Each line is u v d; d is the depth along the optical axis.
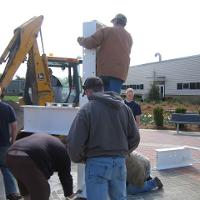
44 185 4.52
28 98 12.70
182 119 19.22
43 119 6.66
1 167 6.44
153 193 7.45
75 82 14.16
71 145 4.41
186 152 10.12
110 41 5.99
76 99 14.06
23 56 12.15
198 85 46.06
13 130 6.64
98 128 4.42
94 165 4.40
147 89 54.34
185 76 48.03
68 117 6.41
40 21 12.51
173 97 49.66
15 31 12.27
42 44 12.70
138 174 7.24
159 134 18.22
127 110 4.73
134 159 7.25
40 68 12.59
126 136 4.65
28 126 6.83
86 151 4.47
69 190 4.80
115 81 5.99
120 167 4.49
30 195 4.54
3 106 6.58
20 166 4.49
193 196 7.31
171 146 13.84
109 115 4.50
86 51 6.29
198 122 19.14
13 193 6.45
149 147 13.54
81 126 4.40
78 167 6.40
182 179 8.63
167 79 50.97
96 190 4.38
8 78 11.95
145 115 24.25
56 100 13.89
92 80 4.61
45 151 4.57
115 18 6.19
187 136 17.45
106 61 5.99
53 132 6.55
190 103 42.69
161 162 9.66
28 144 4.58
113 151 4.43
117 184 4.50
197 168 9.84
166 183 8.24
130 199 7.01
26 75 12.70
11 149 4.62
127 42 6.16
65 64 14.27
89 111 4.45
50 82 12.80
